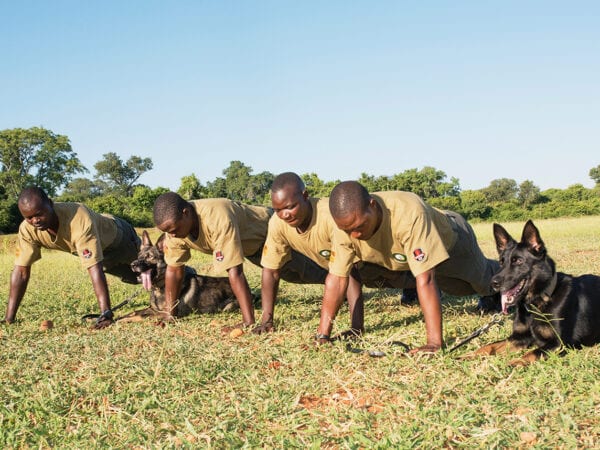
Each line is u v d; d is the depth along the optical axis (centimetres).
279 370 480
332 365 484
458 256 647
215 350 549
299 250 621
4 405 416
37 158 7456
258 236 736
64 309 876
